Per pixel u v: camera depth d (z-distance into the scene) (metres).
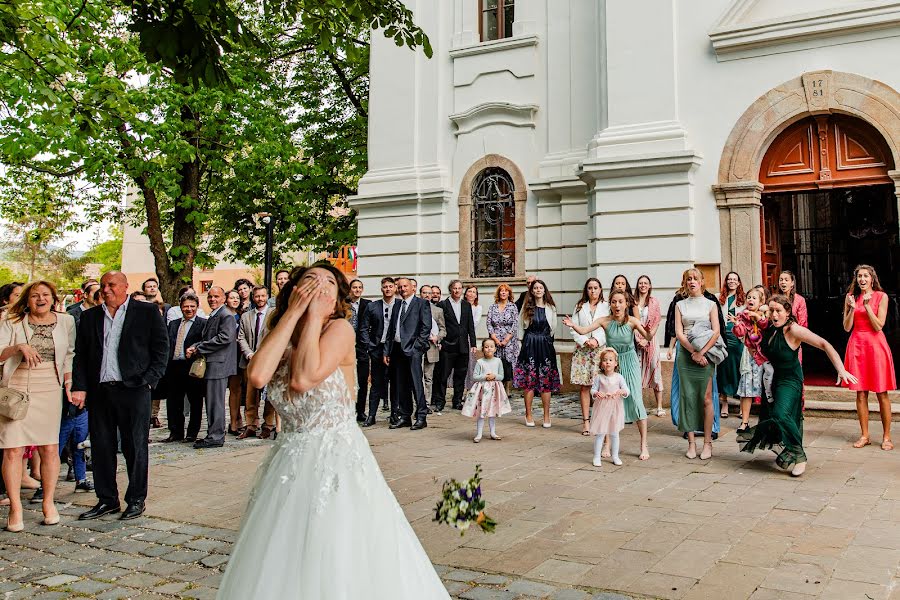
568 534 5.32
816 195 14.10
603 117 12.36
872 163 10.58
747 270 11.07
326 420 3.20
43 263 50.38
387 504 3.16
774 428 7.01
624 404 7.95
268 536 2.99
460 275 14.49
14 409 5.66
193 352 9.22
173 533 5.64
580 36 13.48
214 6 5.25
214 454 8.74
